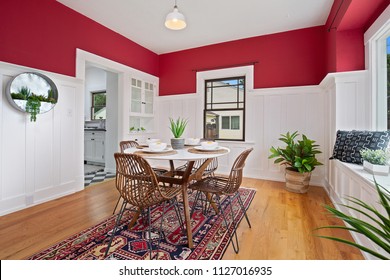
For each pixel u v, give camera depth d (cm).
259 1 283
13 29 238
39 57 262
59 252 157
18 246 165
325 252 159
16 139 235
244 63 395
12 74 231
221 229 196
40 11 264
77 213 229
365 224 80
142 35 389
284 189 321
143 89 442
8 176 228
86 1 285
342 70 264
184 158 147
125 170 150
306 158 298
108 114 426
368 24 243
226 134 427
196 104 444
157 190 151
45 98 258
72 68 301
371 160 180
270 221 212
